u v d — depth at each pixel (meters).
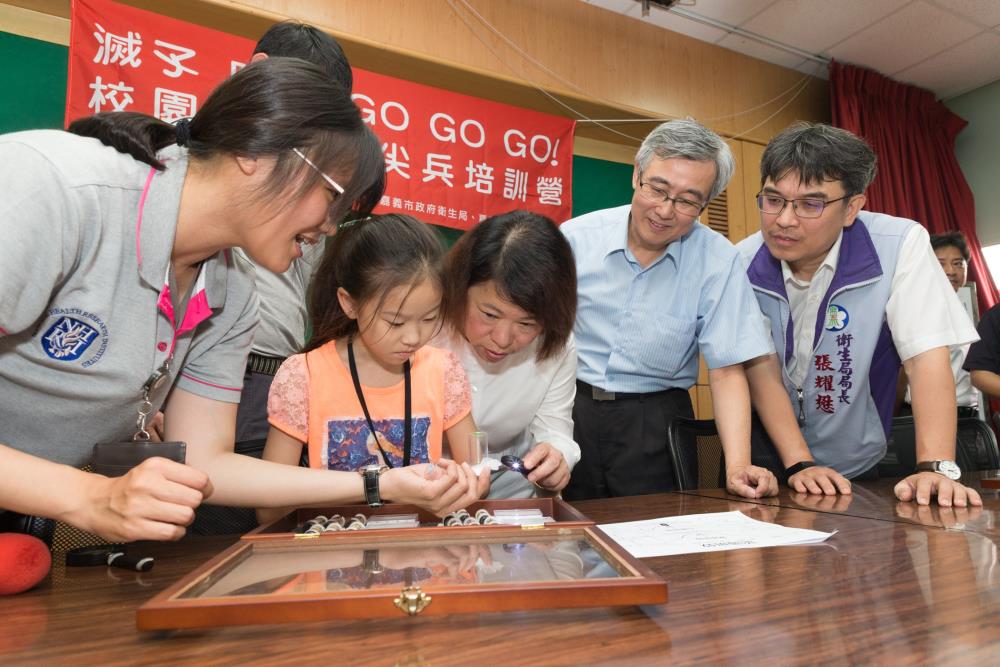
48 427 0.88
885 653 0.52
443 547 0.73
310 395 1.27
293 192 0.79
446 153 3.12
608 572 0.61
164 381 0.93
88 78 2.37
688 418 1.84
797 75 4.33
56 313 0.79
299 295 1.70
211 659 0.51
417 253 1.14
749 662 0.50
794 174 1.55
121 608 0.66
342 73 1.51
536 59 3.47
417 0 3.17
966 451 2.00
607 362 1.87
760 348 1.63
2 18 2.51
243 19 2.74
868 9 3.70
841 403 1.78
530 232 1.22
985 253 4.73
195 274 0.93
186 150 0.81
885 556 0.83
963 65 4.36
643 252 1.80
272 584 0.59
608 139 3.90
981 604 0.63
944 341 1.55
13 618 0.63
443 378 1.34
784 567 0.78
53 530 0.89
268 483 0.98
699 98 3.95
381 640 0.54
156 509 0.69
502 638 0.54
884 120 4.43
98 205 0.76
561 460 1.26
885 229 1.71
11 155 0.72
